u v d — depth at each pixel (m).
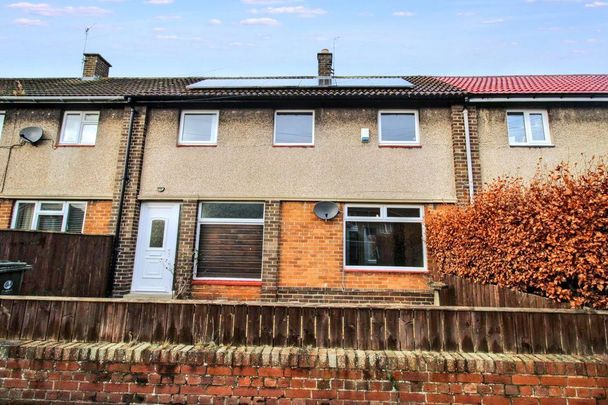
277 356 3.24
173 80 12.80
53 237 7.32
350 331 3.45
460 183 8.66
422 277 8.39
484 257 5.38
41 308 3.66
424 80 11.86
